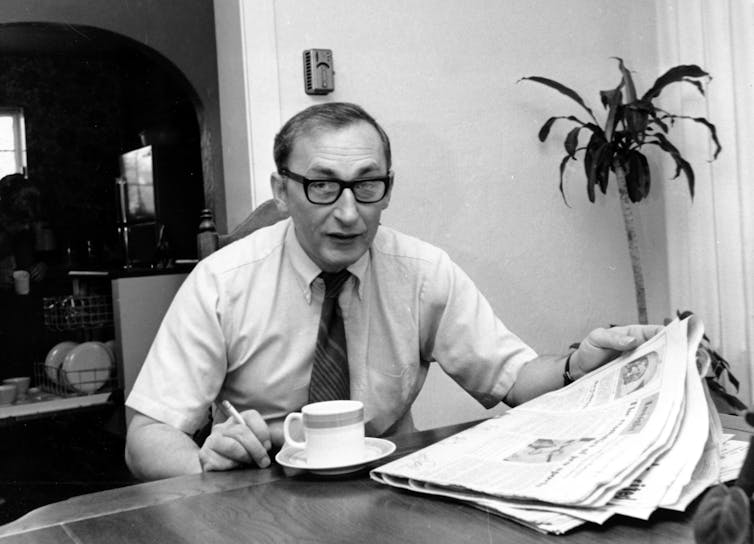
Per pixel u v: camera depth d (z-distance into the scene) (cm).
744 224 292
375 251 133
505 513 64
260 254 129
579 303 302
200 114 259
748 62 286
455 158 269
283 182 121
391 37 255
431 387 261
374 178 113
